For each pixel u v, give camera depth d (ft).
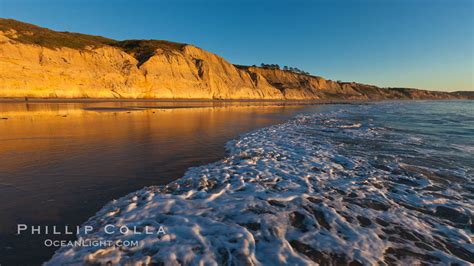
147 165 19.90
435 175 18.75
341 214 12.55
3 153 22.58
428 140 32.63
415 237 10.73
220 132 37.40
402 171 19.62
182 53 209.26
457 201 14.34
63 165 19.31
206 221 11.50
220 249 9.52
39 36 130.41
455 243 10.36
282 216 12.19
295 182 16.89
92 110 69.10
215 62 240.32
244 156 23.52
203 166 20.07
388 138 34.04
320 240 10.33
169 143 28.58
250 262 8.87
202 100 173.78
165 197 13.94
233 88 230.27
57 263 8.48
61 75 122.21
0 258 8.65
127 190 14.79
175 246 9.58
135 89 153.38
